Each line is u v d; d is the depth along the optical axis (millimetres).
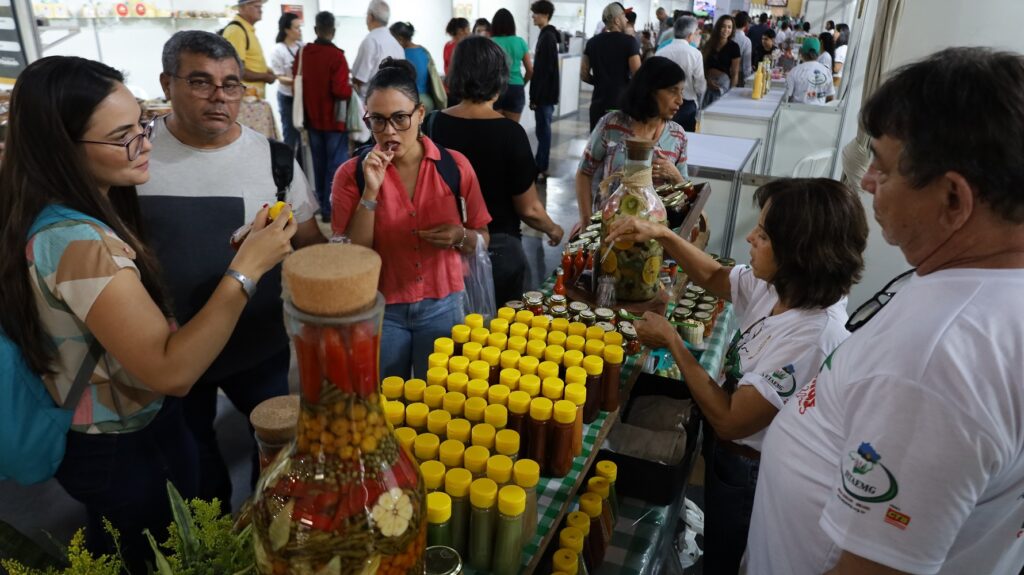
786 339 1350
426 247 1942
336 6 7086
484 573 1054
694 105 5867
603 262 1708
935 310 769
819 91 5824
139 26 5180
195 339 1160
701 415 1874
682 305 2203
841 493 830
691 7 15047
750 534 1217
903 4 3012
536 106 6695
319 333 612
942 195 747
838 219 1287
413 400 1213
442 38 8672
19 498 2305
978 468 726
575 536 1307
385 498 682
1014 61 704
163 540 1361
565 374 1313
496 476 1036
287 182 1823
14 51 4246
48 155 1086
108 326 1090
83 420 1192
